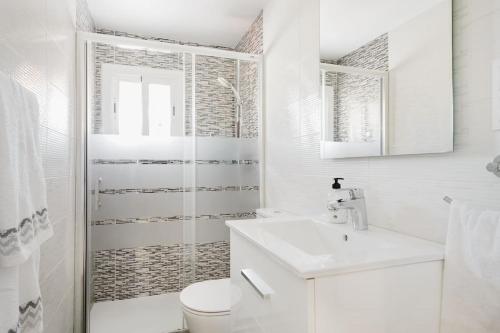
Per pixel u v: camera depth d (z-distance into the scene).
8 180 0.69
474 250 0.72
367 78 1.23
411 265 0.82
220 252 2.30
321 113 1.54
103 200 2.06
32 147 0.86
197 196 2.23
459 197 0.89
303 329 0.74
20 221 0.76
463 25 0.87
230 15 2.43
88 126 1.97
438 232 0.95
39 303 0.84
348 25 1.35
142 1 2.21
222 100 2.29
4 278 0.68
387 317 0.79
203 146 2.24
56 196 1.48
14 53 0.96
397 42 1.09
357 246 1.09
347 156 1.35
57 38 1.45
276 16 2.08
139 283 2.18
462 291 0.77
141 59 2.11
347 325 0.76
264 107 2.31
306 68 1.69
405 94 1.05
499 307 0.69
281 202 2.03
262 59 2.31
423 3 0.99
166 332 1.94
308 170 1.69
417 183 1.03
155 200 2.17
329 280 0.74
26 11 1.06
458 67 0.89
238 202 2.31
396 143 1.09
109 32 2.66
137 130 2.11
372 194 1.24
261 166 2.31
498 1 0.79
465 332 0.77
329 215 1.31
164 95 2.16
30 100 0.88
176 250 2.24
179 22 2.53
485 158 0.82
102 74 2.03
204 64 2.25
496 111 0.79
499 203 0.78
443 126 0.92
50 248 1.38
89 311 1.95
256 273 1.03
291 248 0.91
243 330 1.16
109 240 2.09
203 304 1.60
